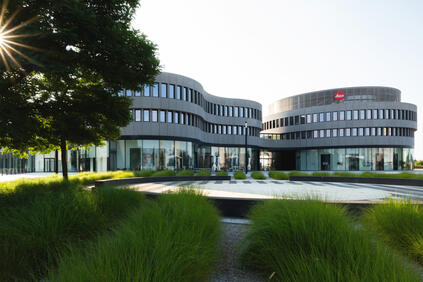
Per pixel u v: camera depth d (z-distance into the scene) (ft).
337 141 139.54
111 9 25.14
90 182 47.55
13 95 23.04
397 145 134.10
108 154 86.17
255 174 69.97
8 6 17.84
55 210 12.40
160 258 6.61
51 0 18.24
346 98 150.30
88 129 35.63
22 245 9.83
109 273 5.77
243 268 10.07
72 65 22.58
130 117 35.24
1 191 22.85
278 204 12.62
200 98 102.01
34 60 18.34
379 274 6.18
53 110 29.22
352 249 7.63
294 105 169.48
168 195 16.81
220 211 20.36
